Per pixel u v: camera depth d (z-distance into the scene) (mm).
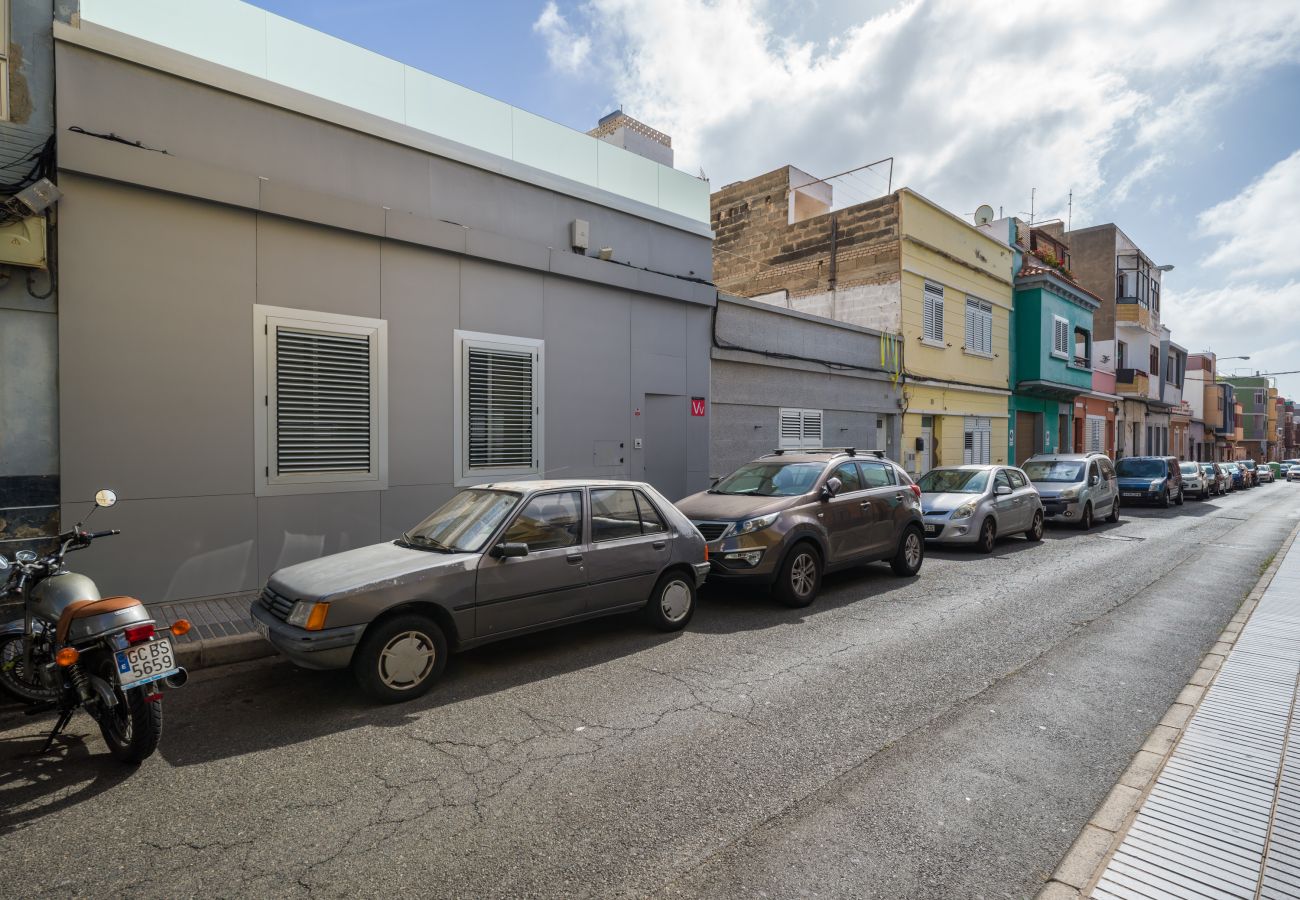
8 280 5938
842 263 18672
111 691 3654
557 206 10047
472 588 5059
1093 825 3191
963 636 6402
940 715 4539
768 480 8461
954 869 2875
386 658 4684
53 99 6184
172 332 6770
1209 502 25531
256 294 7277
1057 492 15039
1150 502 21750
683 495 11898
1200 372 54000
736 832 3154
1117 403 33281
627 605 6051
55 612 3951
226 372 7082
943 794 3506
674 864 2912
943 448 19609
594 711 4578
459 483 8922
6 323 5949
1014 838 3105
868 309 18125
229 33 7203
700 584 6680
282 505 7465
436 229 8555
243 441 7195
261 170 7352
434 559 5074
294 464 7547
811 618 7027
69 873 2830
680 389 11828
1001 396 22641
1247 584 8922
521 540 5449
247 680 5172
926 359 18688
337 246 7863
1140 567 10164
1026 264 23891
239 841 3074
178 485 6801
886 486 9062
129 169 6418
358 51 8109
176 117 6828
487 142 9273
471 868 2877
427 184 8641
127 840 3080
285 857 2951
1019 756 3941
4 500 5949
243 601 6867
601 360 10609
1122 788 3535
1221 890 2676
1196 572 9781
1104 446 31750
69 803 3398
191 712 4559
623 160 11062
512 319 9484
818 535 7613
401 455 8398
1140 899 2637
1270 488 39375
